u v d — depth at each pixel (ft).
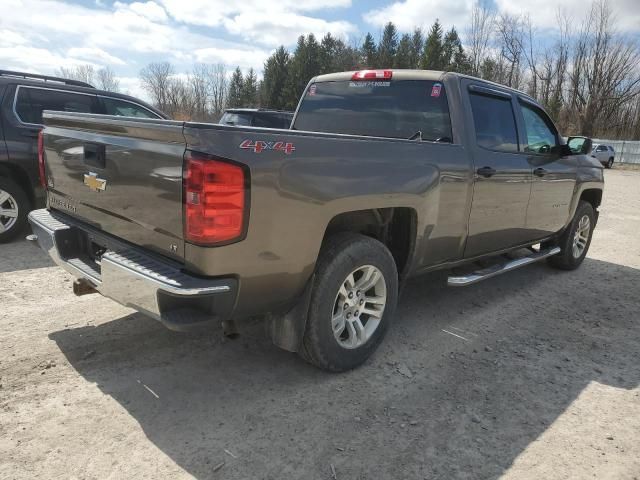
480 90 14.19
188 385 10.36
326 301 10.21
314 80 16.20
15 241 19.94
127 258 9.15
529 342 13.58
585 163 19.89
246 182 8.33
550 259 20.75
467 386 11.03
